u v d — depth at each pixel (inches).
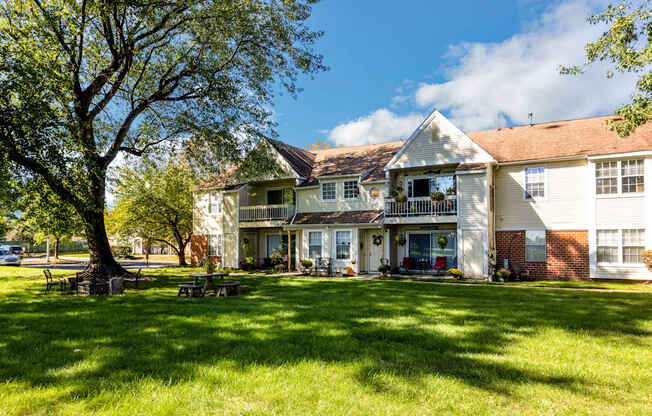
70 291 531.2
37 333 274.4
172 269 983.0
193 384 174.4
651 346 241.8
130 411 147.6
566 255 713.0
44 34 492.4
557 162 730.8
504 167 776.9
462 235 741.9
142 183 1037.2
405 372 189.9
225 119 698.8
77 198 536.1
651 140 660.7
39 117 425.7
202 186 1091.9
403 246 865.5
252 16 630.5
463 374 188.4
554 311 363.3
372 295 481.7
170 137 746.2
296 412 146.7
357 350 227.6
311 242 904.9
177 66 695.1
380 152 1007.0
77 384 175.6
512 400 158.7
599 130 749.9
